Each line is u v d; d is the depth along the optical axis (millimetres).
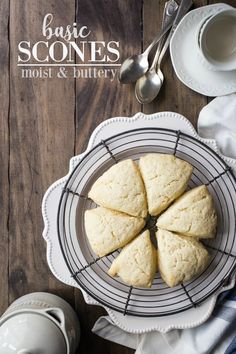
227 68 893
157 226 874
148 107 971
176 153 908
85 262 917
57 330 878
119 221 864
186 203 855
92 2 967
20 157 981
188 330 952
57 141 979
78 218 915
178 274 856
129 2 965
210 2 949
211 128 946
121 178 860
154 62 951
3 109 979
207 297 900
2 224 986
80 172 909
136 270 860
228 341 957
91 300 917
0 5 969
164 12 948
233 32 886
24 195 984
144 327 911
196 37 900
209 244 910
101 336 976
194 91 967
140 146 907
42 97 977
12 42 973
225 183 904
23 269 989
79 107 976
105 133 904
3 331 872
